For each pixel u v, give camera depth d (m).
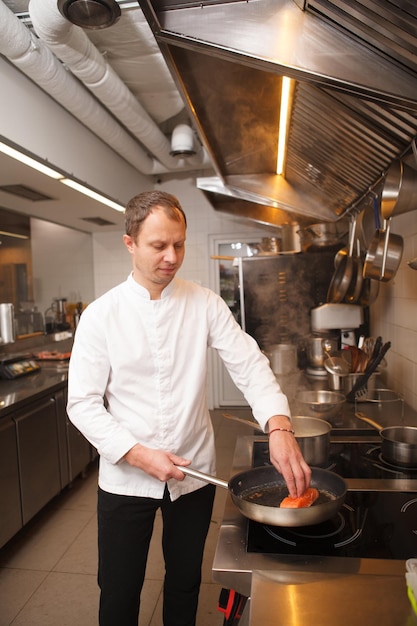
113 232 4.95
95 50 2.15
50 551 2.32
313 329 2.68
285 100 1.42
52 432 2.72
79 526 2.56
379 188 1.93
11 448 2.26
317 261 3.21
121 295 1.23
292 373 2.73
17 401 2.35
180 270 4.91
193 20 0.95
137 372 1.23
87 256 4.94
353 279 2.63
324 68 0.93
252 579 0.81
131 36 2.19
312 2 0.88
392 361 2.49
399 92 0.93
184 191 4.84
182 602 1.35
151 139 3.29
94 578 2.09
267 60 0.94
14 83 2.23
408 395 2.19
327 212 2.62
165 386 1.24
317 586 0.79
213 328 1.31
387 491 1.18
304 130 1.75
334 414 1.89
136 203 1.10
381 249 1.77
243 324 3.30
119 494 1.23
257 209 3.68
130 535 1.26
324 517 0.92
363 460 1.41
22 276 3.81
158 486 1.23
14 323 3.50
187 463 1.08
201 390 1.30
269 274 3.26
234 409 4.84
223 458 3.50
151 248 1.08
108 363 1.23
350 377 2.09
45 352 3.76
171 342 1.24
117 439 1.12
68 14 1.63
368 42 0.91
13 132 2.21
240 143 1.90
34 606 1.91
